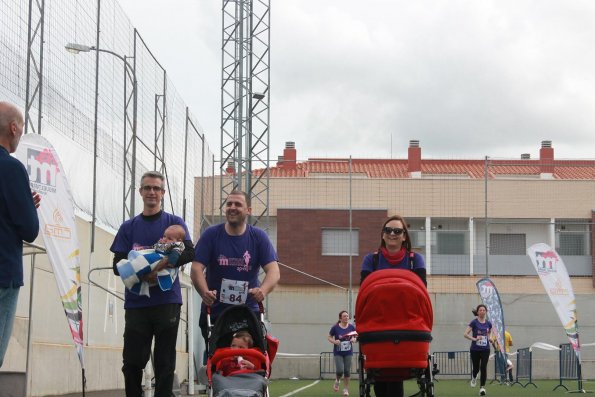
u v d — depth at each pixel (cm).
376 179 4628
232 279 990
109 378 1948
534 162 4700
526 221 4750
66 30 1541
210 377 920
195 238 2872
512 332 4059
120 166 1927
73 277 1052
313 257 4547
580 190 4769
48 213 1034
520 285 4569
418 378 945
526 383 3288
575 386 3022
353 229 4572
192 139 2727
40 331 1523
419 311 925
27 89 1368
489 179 4766
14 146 742
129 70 1947
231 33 3528
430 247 4684
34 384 1437
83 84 1650
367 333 927
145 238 1029
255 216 4603
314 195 4588
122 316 2142
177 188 2481
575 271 4722
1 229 721
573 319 2438
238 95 3519
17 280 725
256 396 869
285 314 3988
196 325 2520
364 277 989
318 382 3388
